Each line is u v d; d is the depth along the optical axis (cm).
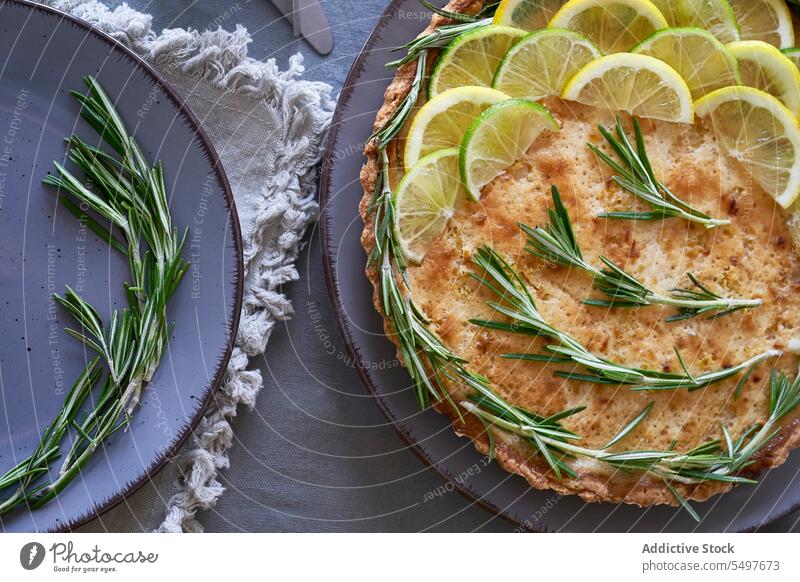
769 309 66
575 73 65
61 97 69
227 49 70
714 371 65
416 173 64
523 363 65
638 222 66
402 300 64
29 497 67
